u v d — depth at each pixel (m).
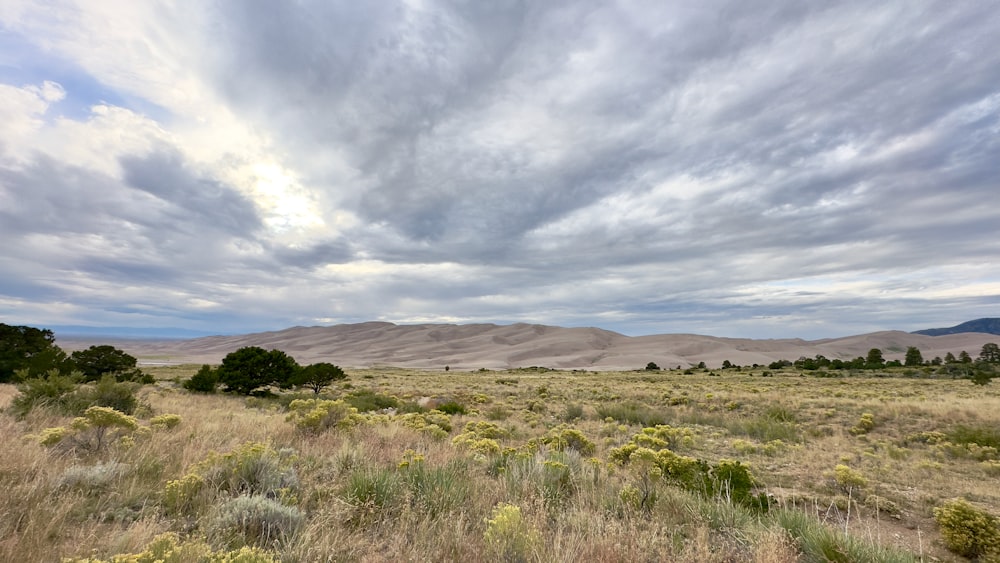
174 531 3.96
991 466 10.62
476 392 34.44
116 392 12.52
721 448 13.04
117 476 5.31
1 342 26.55
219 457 5.86
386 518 4.50
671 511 5.56
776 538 4.43
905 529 7.00
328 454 7.77
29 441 6.53
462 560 3.63
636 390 33.84
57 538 3.57
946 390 33.25
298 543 3.62
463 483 5.89
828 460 11.40
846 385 40.28
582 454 10.87
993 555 5.64
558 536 3.89
